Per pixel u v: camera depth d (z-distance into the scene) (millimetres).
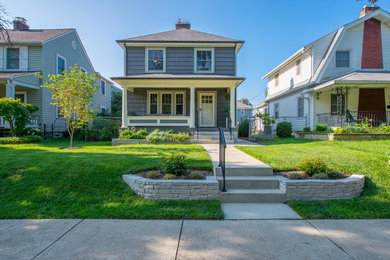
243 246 2746
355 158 5914
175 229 3195
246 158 6332
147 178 4492
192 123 12039
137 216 3586
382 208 3820
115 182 4566
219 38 14430
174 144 10078
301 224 3355
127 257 2510
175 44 13789
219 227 3262
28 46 14352
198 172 4789
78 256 2529
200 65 14023
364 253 2600
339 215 3607
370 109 13258
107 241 2861
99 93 21891
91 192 4293
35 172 4867
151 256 2533
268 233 3078
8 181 4570
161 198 4168
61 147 9148
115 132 13477
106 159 5730
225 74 13977
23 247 2721
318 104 13555
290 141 11594
